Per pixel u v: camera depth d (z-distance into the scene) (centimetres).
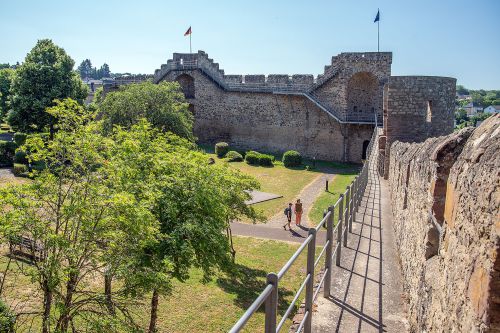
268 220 2238
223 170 1435
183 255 988
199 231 1023
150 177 1097
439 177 407
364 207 1209
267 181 3153
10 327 921
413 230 568
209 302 1351
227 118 4541
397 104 2145
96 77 18962
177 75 4706
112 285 1404
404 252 650
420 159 571
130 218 883
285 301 1305
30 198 928
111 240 914
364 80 3794
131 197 896
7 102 4097
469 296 252
